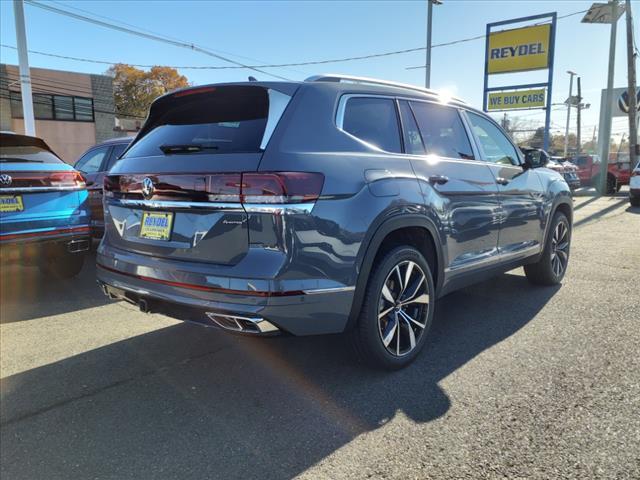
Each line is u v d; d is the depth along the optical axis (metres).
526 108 18.95
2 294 5.36
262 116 2.81
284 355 3.63
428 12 19.55
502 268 4.41
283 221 2.53
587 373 3.18
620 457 2.31
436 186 3.44
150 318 4.55
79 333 4.17
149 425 2.71
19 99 28.72
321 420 2.72
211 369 3.42
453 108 4.04
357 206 2.81
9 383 3.24
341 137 2.94
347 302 2.82
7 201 4.85
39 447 2.53
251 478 2.25
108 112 32.56
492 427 2.59
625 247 7.62
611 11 19.45
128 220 3.19
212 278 2.65
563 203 5.33
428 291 3.44
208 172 2.68
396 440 2.51
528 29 18.45
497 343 3.75
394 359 3.25
